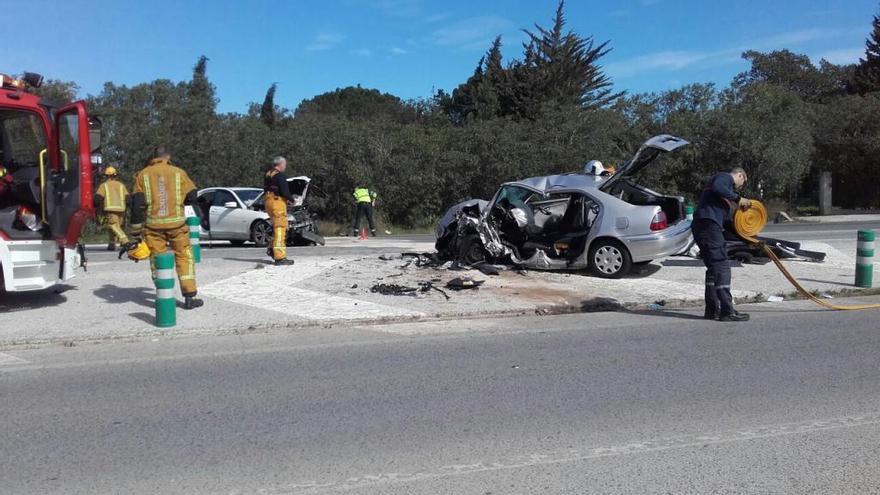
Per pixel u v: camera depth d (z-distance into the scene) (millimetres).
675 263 13477
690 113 34219
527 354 7434
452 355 7398
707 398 5914
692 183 33406
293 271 12062
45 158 8984
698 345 7801
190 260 9328
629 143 34125
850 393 6035
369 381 6441
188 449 4844
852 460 4602
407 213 30250
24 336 7883
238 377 6578
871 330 8539
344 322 8914
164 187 8992
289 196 12742
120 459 4676
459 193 30328
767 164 32375
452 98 54188
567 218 12492
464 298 10312
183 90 29531
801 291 10320
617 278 11867
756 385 6277
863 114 38281
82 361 7156
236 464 4586
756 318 9328
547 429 5203
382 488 4211
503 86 50781
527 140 31141
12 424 5336
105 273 11570
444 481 4309
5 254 8477
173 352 7527
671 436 5051
